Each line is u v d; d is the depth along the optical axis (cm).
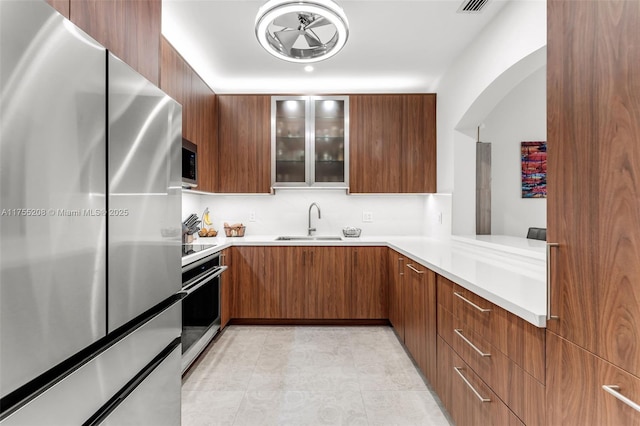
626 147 71
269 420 177
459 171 300
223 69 306
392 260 300
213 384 214
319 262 322
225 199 375
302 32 197
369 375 225
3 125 60
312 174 343
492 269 169
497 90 238
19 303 64
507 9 209
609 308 75
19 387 64
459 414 156
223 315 296
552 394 94
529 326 104
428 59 288
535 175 353
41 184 69
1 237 60
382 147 344
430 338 197
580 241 84
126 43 123
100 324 87
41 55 69
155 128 116
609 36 75
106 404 91
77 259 78
